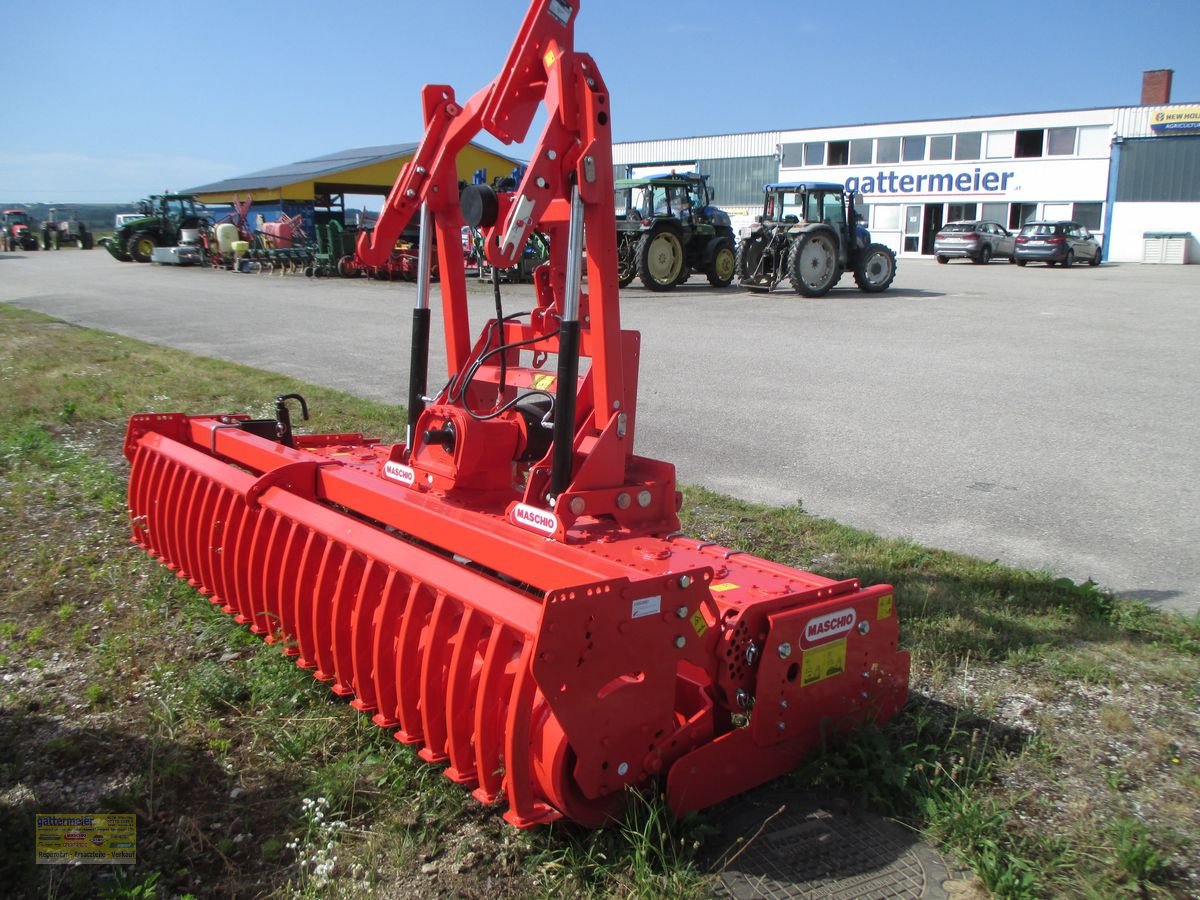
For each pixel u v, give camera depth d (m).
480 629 2.87
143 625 4.42
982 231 34.75
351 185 33.75
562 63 3.25
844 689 3.23
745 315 16.88
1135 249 38.06
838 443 7.90
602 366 3.51
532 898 2.63
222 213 37.53
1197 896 2.65
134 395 9.88
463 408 3.86
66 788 3.17
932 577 4.94
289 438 5.23
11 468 7.16
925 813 2.97
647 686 2.74
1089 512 6.09
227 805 3.07
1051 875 2.72
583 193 3.30
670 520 3.76
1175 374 10.97
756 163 48.19
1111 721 3.55
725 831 2.91
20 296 22.45
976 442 7.90
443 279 4.16
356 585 3.46
